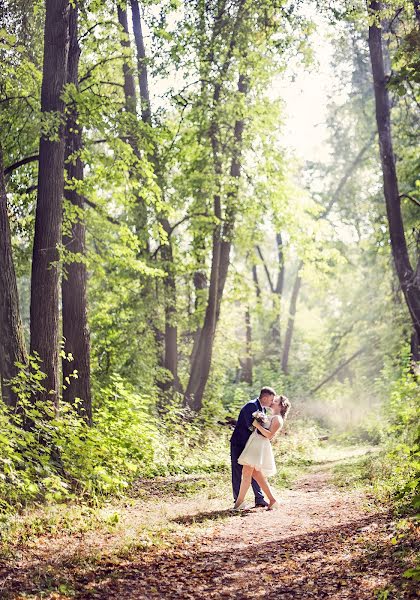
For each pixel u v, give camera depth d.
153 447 16.14
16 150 16.70
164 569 7.49
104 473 11.38
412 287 20.39
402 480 11.61
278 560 7.85
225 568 7.59
